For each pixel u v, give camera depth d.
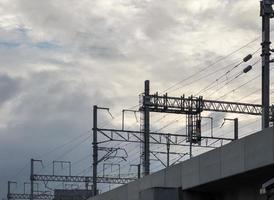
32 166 88.50
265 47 30.94
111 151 62.88
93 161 58.47
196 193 32.72
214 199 32.88
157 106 54.88
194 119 57.31
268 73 30.73
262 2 31.22
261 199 27.81
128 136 58.69
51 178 87.81
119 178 80.94
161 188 32.84
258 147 25.11
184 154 64.81
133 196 39.59
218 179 28.41
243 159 26.23
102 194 47.03
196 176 30.81
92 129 59.09
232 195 31.12
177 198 32.78
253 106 58.88
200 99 56.69
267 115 30.19
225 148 27.94
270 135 24.33
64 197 103.56
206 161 29.81
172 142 63.06
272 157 24.05
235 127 65.19
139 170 65.12
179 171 33.19
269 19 31.22
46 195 105.00
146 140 51.12
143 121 54.81
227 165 27.59
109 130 58.41
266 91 30.52
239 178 27.80
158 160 63.91
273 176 26.56
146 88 53.16
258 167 25.02
